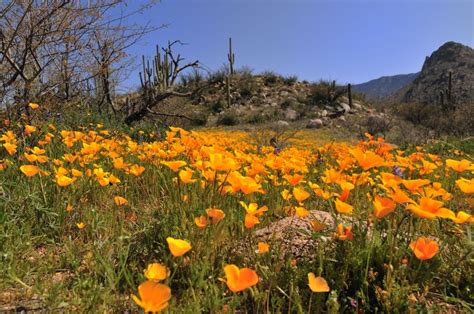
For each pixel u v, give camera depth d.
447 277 2.09
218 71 30.67
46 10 5.75
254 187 2.05
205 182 2.83
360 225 2.28
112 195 3.61
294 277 2.04
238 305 1.91
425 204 1.75
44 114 6.27
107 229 2.77
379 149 5.27
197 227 2.27
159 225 2.53
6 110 5.58
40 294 1.90
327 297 1.95
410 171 3.77
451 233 2.43
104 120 8.45
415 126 20.09
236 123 24.84
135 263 2.23
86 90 8.91
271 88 31.86
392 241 2.17
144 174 4.04
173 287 2.11
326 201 3.54
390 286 1.87
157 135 8.57
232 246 2.44
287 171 3.52
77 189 3.34
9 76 6.23
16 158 4.13
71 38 6.09
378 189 3.42
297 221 2.85
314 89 30.09
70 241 2.57
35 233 2.82
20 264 2.23
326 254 2.19
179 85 30.08
